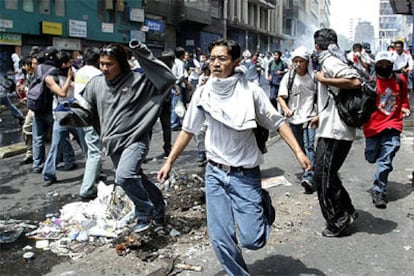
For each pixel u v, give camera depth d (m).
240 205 3.33
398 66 12.54
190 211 5.36
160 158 8.39
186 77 11.34
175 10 34.12
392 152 5.45
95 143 5.95
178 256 4.26
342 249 4.41
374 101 4.37
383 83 5.39
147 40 31.00
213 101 3.31
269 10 58.91
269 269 4.03
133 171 4.29
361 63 10.34
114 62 4.27
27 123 8.02
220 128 3.34
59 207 5.78
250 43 52.31
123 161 4.32
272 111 3.31
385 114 5.41
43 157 7.50
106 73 4.29
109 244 4.56
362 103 4.32
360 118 4.36
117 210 5.12
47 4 23.66
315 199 5.86
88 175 5.98
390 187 6.30
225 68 3.24
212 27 38.78
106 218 5.06
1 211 5.64
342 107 4.39
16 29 22.05
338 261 4.17
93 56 5.69
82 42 26.00
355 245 4.50
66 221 5.14
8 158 8.59
